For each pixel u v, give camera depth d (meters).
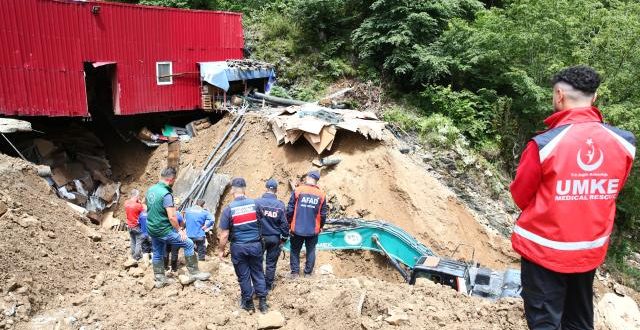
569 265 3.17
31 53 16.09
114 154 20.19
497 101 19.52
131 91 18.66
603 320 6.57
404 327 6.43
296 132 16.31
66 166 17.72
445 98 19.81
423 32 20.61
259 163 17.25
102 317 7.11
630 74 17.08
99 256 9.39
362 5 22.92
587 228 3.11
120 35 18.05
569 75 3.18
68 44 16.86
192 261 8.59
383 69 21.56
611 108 16.20
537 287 3.32
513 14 18.83
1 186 10.32
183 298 7.90
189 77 20.36
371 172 15.89
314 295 7.77
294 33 23.67
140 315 7.18
